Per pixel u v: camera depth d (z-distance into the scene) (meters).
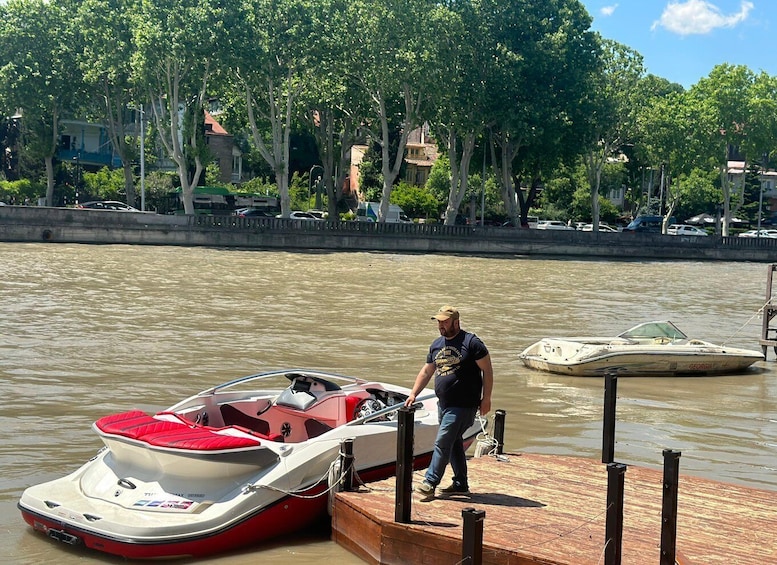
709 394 18.47
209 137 98.62
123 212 64.38
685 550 7.91
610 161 113.56
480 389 9.01
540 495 9.42
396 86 71.56
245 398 11.51
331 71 70.12
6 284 34.34
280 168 71.69
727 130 91.19
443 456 9.00
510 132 76.69
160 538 8.38
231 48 65.19
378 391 11.77
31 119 74.69
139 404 15.04
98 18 67.56
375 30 68.81
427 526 8.29
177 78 67.12
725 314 35.12
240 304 30.89
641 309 35.66
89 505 8.89
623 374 20.17
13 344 20.83
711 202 119.12
